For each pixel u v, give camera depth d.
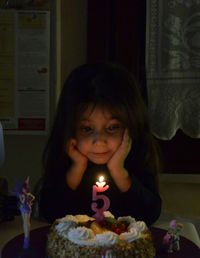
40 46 1.78
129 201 1.31
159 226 1.23
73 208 1.35
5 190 1.25
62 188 1.34
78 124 1.24
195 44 3.22
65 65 3.20
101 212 1.06
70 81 1.32
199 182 3.70
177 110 3.35
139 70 3.42
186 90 3.30
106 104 1.20
